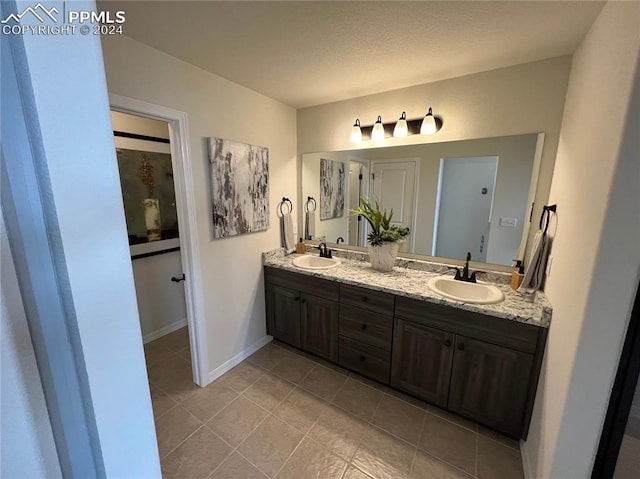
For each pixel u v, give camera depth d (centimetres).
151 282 272
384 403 197
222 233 213
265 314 271
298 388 212
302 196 287
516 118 185
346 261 261
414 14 128
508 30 140
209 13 127
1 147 41
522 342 152
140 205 255
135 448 60
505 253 199
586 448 107
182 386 213
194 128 187
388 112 230
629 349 96
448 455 158
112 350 53
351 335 219
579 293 106
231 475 147
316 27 138
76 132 45
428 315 180
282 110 259
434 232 225
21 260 44
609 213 92
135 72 153
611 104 97
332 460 155
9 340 44
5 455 45
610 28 106
